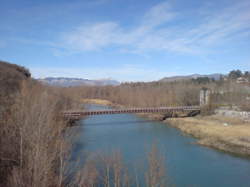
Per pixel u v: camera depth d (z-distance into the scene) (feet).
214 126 154.51
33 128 52.29
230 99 238.89
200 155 99.55
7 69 173.27
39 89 143.33
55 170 52.65
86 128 165.17
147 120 210.38
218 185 69.51
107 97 441.27
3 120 63.67
